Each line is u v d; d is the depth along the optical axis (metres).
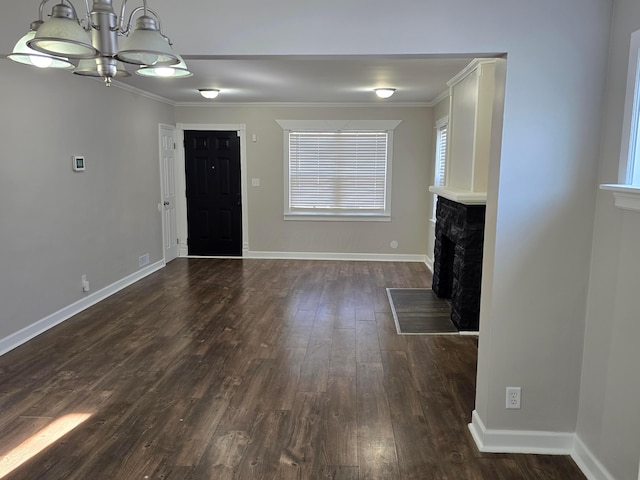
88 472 2.29
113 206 5.39
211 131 7.33
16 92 3.78
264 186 7.43
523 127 2.25
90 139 4.88
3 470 2.29
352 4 2.22
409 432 2.65
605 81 2.20
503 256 2.35
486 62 4.02
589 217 2.29
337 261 7.39
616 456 2.09
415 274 6.54
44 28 1.33
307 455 2.44
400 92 6.02
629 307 2.00
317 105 7.16
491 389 2.46
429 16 2.21
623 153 2.04
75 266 4.65
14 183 3.77
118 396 3.03
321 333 4.20
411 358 3.67
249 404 2.95
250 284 5.91
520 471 2.33
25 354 3.67
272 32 2.26
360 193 7.40
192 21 2.28
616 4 2.12
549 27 2.18
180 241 7.59
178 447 2.49
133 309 4.84
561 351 2.41
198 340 4.01
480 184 4.19
